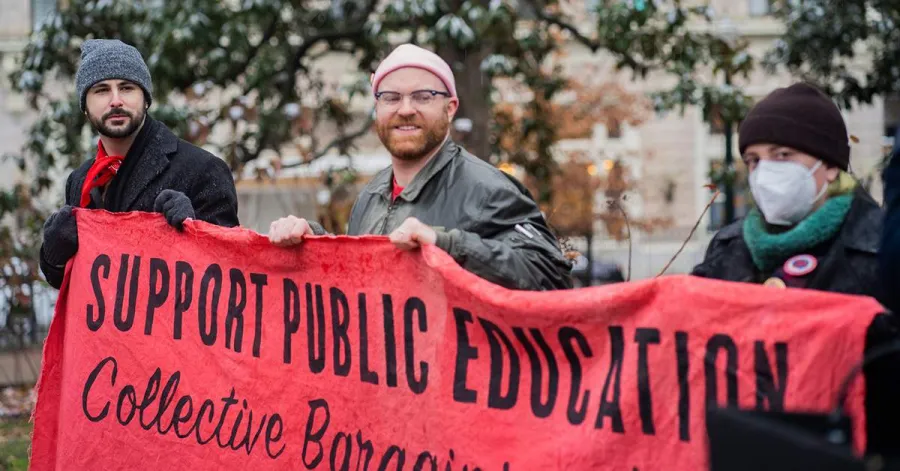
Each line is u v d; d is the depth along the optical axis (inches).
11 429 374.0
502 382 142.7
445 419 147.3
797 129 132.2
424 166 167.8
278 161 476.7
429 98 165.6
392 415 153.6
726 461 102.0
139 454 184.1
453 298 146.6
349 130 790.5
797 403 120.3
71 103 477.1
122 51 194.5
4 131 997.2
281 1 488.7
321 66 942.4
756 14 1099.9
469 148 468.4
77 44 503.2
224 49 473.7
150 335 184.1
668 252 1081.4
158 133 197.2
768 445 98.6
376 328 155.5
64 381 197.3
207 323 176.7
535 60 517.0
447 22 419.5
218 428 173.9
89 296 192.7
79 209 195.5
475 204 162.7
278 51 526.9
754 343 123.5
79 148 486.6
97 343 191.2
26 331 468.8
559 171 590.2
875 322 118.1
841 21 506.9
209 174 195.2
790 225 135.2
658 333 129.5
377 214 173.8
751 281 136.9
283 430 166.1
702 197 1226.6
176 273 181.6
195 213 193.3
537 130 555.2
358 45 519.8
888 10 510.9
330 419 160.7
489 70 444.8
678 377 128.2
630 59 500.4
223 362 174.4
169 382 181.2
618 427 131.4
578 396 136.1
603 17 478.3
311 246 162.7
